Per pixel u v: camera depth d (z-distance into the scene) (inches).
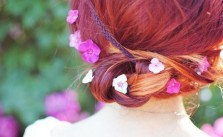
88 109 62.2
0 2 63.4
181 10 22.4
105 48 24.2
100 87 24.0
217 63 24.3
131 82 23.5
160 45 23.0
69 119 60.5
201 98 58.9
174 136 24.5
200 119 60.1
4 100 61.4
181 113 25.3
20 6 61.8
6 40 64.6
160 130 24.5
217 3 22.9
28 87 61.6
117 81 23.4
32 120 60.4
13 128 61.4
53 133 28.3
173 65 23.0
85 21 24.8
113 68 23.8
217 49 23.8
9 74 62.7
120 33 23.5
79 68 30.0
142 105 24.0
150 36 22.9
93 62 24.5
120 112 25.1
